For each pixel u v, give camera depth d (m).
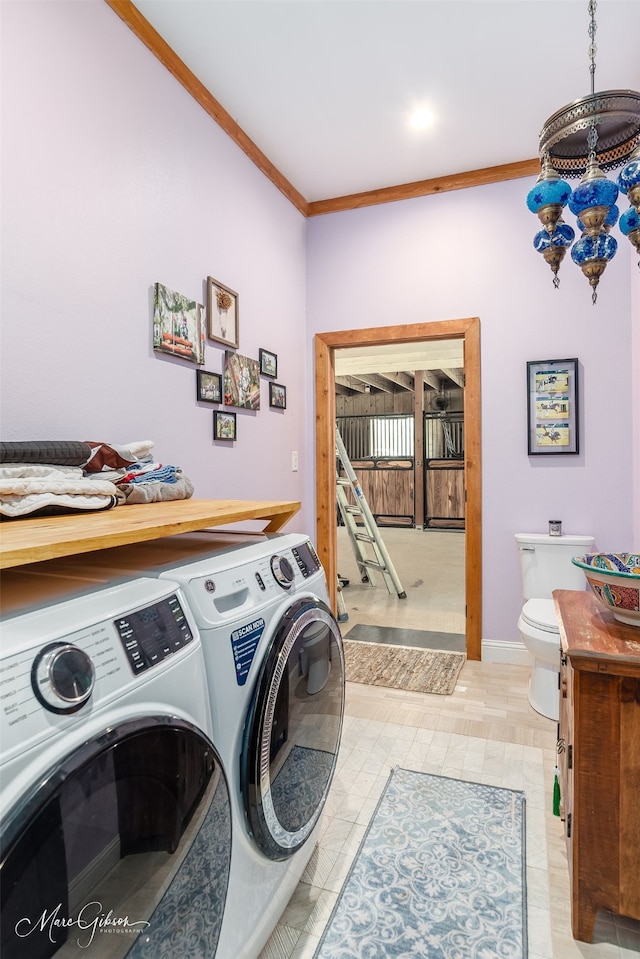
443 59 2.17
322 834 1.65
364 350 5.58
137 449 1.60
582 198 1.49
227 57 2.14
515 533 3.07
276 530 1.71
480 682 2.82
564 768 1.54
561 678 1.66
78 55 1.64
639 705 1.21
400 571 6.04
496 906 1.38
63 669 0.67
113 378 1.79
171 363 2.10
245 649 1.07
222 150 2.47
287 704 1.18
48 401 1.54
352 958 1.23
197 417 2.29
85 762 0.66
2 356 1.41
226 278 2.52
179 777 0.83
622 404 2.87
